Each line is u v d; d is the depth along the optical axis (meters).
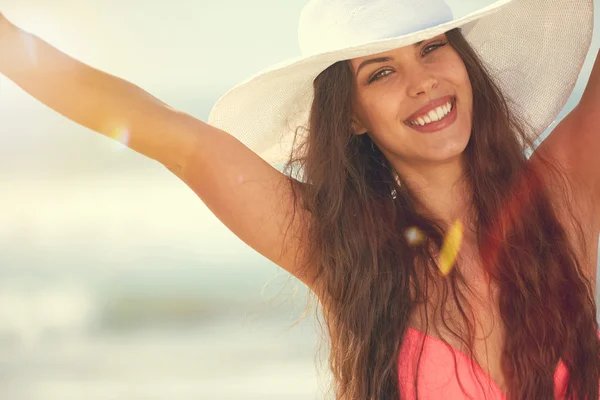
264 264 13.27
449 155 2.70
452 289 2.70
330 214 2.81
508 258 2.69
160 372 10.07
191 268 13.38
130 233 14.44
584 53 3.04
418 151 2.74
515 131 2.90
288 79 2.94
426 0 2.73
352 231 2.79
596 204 2.79
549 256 2.69
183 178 2.77
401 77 2.73
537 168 2.82
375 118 2.79
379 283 2.72
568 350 2.60
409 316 2.69
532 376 2.57
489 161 2.79
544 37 3.05
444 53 2.73
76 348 11.57
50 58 2.57
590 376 2.59
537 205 2.76
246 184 2.75
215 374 9.70
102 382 10.04
